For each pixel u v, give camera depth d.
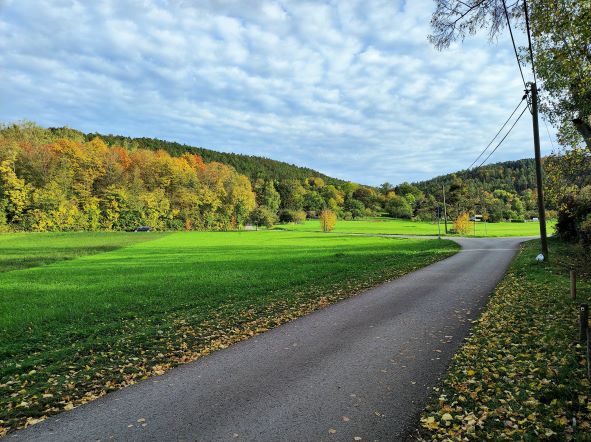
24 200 84.81
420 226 116.56
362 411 5.74
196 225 115.62
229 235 82.00
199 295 17.36
